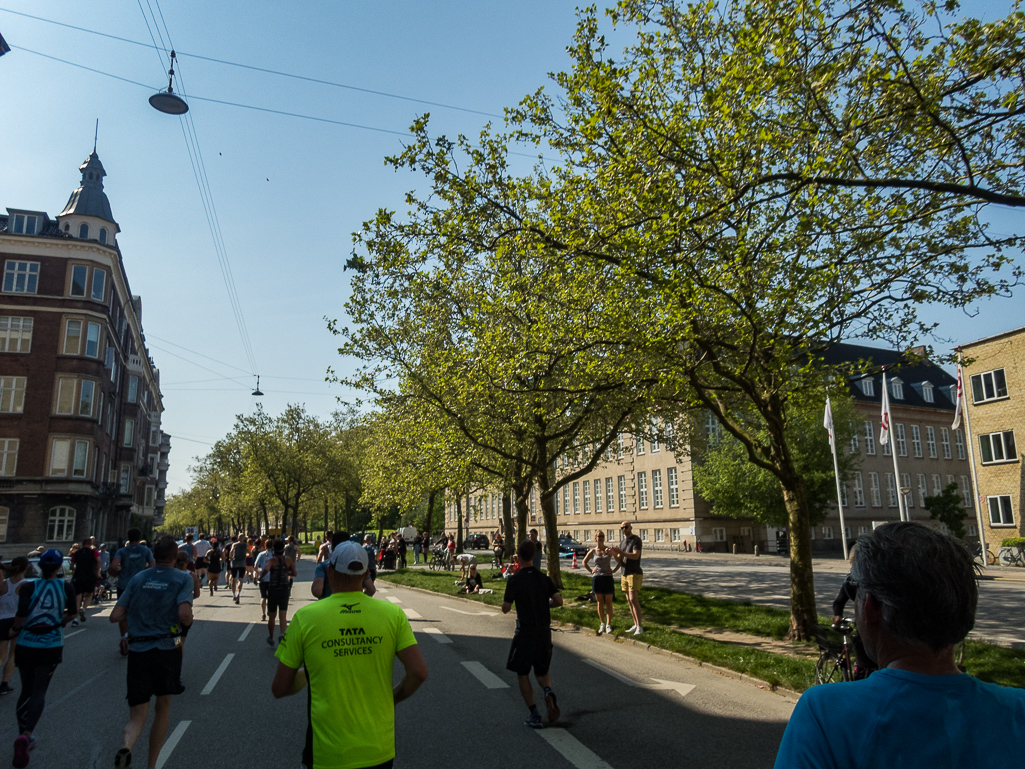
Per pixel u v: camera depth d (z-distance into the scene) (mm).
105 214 42125
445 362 16109
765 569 27797
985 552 31562
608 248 9789
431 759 5773
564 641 12180
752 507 39250
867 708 1501
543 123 10000
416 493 27719
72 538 35875
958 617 1544
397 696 3525
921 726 1450
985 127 7855
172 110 12922
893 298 10172
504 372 13828
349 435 58000
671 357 10289
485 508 72312
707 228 9812
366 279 18000
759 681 8492
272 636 12055
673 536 49844
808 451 37094
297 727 6828
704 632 12297
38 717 6062
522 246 10555
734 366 12102
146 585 5555
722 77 8609
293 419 53000
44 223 39344
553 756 5820
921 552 1584
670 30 9523
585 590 19375
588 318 13320
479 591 21016
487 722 6898
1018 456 30578
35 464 35469
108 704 7852
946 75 7773
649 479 52688
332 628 3326
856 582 1695
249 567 26781
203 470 82312
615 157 9180
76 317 37531
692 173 8719
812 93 7840
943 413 58938
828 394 11516
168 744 6293
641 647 11367
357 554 3471
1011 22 7215
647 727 6656
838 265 9570
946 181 9062
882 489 53812
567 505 61781
